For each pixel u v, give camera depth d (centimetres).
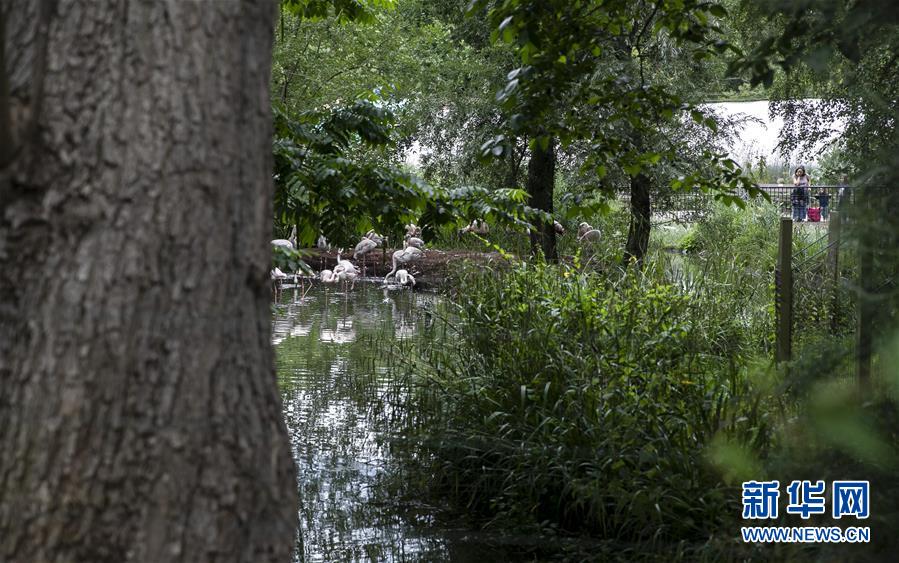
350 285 2712
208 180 277
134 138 270
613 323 1015
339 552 784
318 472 979
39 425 265
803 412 217
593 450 820
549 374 953
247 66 290
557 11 720
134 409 267
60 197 270
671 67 1973
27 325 269
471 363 1067
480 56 2556
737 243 2367
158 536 266
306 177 910
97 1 272
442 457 945
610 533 809
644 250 2130
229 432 279
